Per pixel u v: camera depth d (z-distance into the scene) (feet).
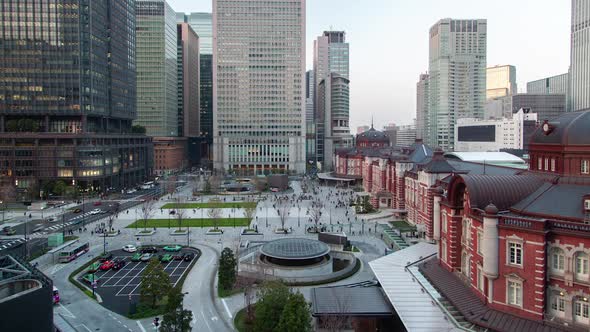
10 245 388.57
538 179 208.54
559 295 171.12
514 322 172.86
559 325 165.17
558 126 202.90
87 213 541.75
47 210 562.66
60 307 249.96
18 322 147.74
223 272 274.36
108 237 422.41
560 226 170.19
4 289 166.91
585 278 164.25
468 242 214.07
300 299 199.72
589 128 187.32
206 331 220.23
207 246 386.73
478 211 198.59
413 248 292.61
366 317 207.41
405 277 236.02
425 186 405.59
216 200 652.07
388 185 568.00
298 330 188.55
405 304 199.11
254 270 295.89
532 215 186.39
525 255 175.52
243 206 593.83
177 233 435.94
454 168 393.29
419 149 553.64
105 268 319.68
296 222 488.85
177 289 219.20
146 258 344.49
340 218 507.30
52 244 382.42
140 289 254.68
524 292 176.04
